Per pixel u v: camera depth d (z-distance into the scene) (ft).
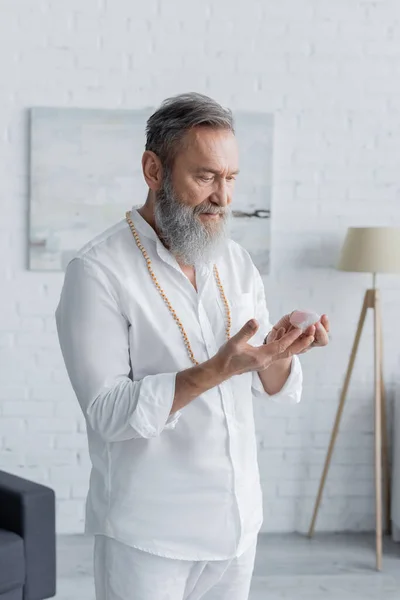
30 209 14.97
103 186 15.07
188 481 6.51
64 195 15.03
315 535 15.89
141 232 6.70
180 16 15.08
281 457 15.92
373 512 16.16
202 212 6.31
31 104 14.92
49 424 15.44
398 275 15.81
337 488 16.07
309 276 15.69
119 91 15.06
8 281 15.16
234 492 6.60
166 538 6.51
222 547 6.61
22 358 15.30
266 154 15.30
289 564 14.37
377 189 15.74
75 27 14.92
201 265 6.58
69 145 14.94
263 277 15.58
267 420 15.84
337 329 15.80
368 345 15.85
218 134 6.18
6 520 11.27
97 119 14.97
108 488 6.64
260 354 5.84
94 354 6.33
